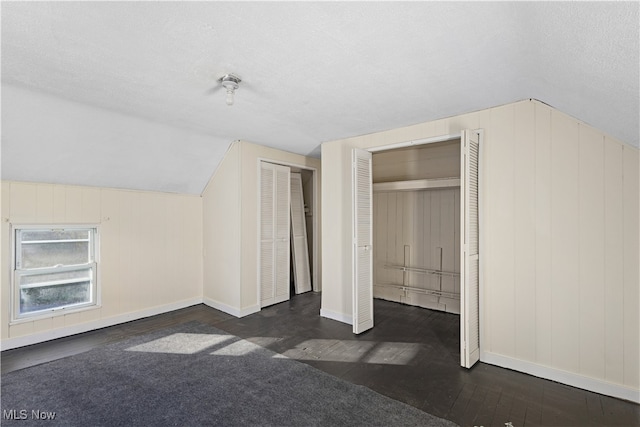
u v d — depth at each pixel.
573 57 1.57
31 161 3.01
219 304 4.35
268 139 3.98
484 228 2.81
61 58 1.90
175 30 1.60
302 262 5.31
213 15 1.48
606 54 1.40
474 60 1.89
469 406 2.17
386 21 1.51
